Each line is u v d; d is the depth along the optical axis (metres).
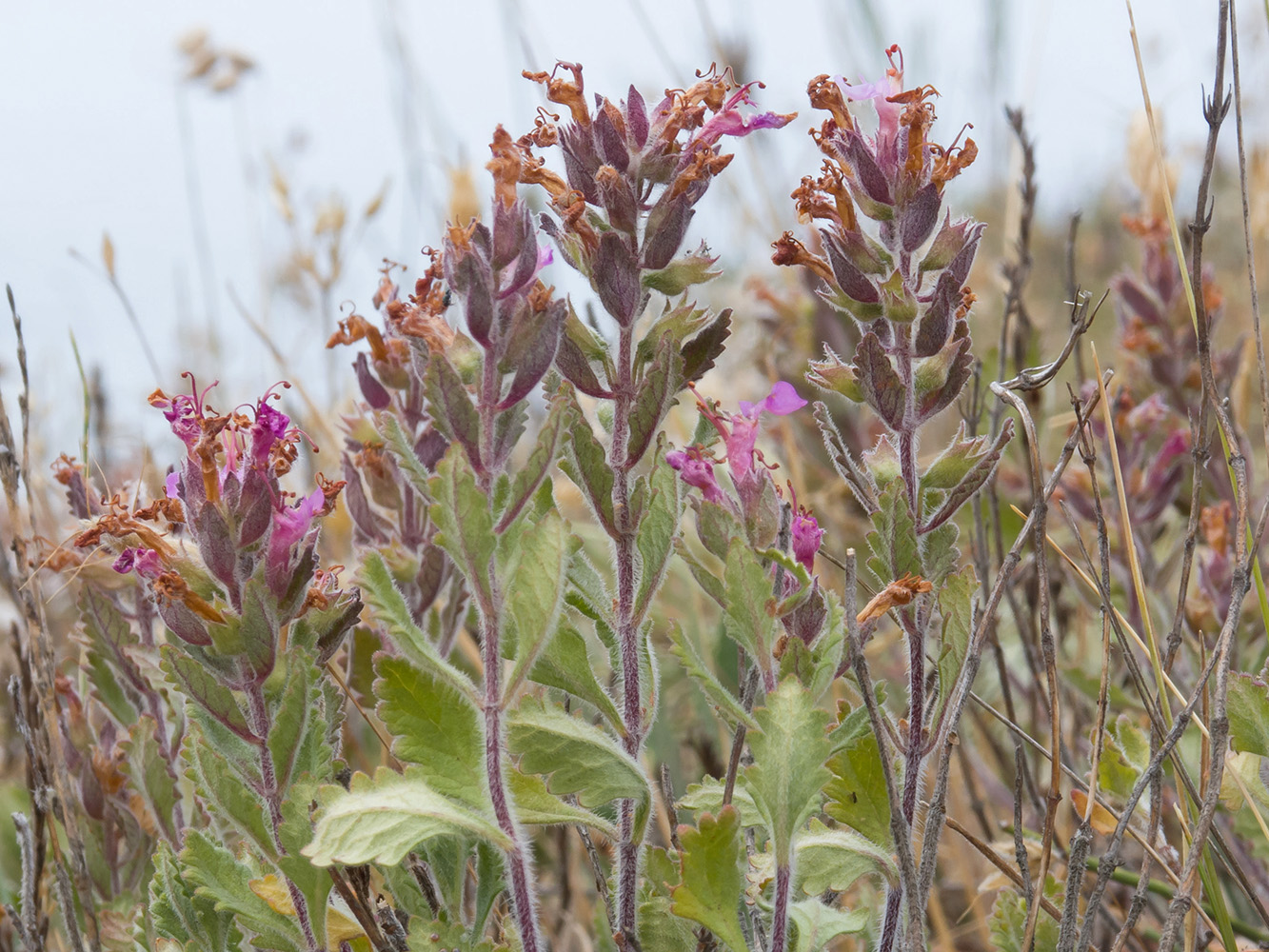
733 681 0.63
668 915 0.53
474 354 0.51
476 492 0.50
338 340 0.58
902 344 0.52
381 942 0.52
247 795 0.52
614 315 0.52
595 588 0.53
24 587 0.56
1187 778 0.53
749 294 0.86
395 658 0.51
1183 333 0.66
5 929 0.58
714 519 0.52
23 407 0.57
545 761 0.52
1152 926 0.58
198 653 0.52
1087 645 0.66
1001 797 0.62
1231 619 0.53
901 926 0.52
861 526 0.74
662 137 0.52
